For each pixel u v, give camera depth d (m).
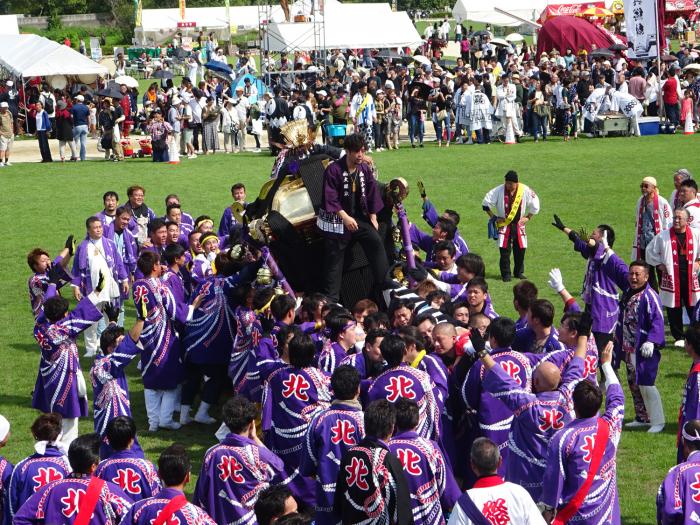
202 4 107.00
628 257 20.58
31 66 43.59
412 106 37.62
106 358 11.42
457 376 9.59
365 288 13.10
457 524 7.35
